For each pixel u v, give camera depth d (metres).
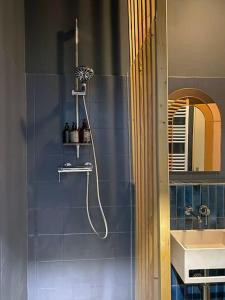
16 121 1.95
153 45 1.58
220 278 2.06
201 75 2.49
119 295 2.47
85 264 2.45
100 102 2.42
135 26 2.09
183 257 2.06
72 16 2.40
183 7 2.47
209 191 2.41
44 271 2.41
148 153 1.77
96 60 2.42
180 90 2.47
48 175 2.40
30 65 2.36
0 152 1.49
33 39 2.36
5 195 1.60
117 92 2.43
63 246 2.43
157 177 1.53
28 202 2.38
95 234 2.45
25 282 2.29
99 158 2.43
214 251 2.04
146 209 1.87
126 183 2.46
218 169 2.50
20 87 2.13
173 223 2.39
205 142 2.49
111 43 2.43
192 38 2.48
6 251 1.63
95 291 2.46
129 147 2.45
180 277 2.22
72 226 2.43
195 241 2.37
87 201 2.43
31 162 2.38
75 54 2.39
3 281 1.56
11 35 1.82
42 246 2.41
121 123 2.44
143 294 2.03
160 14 1.44
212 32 2.50
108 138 2.44
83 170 2.33
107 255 2.46
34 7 2.37
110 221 2.46
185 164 2.48
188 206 2.39
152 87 1.63
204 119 2.49
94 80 2.41
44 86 2.38
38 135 2.38
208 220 2.41
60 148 2.40
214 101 2.50
